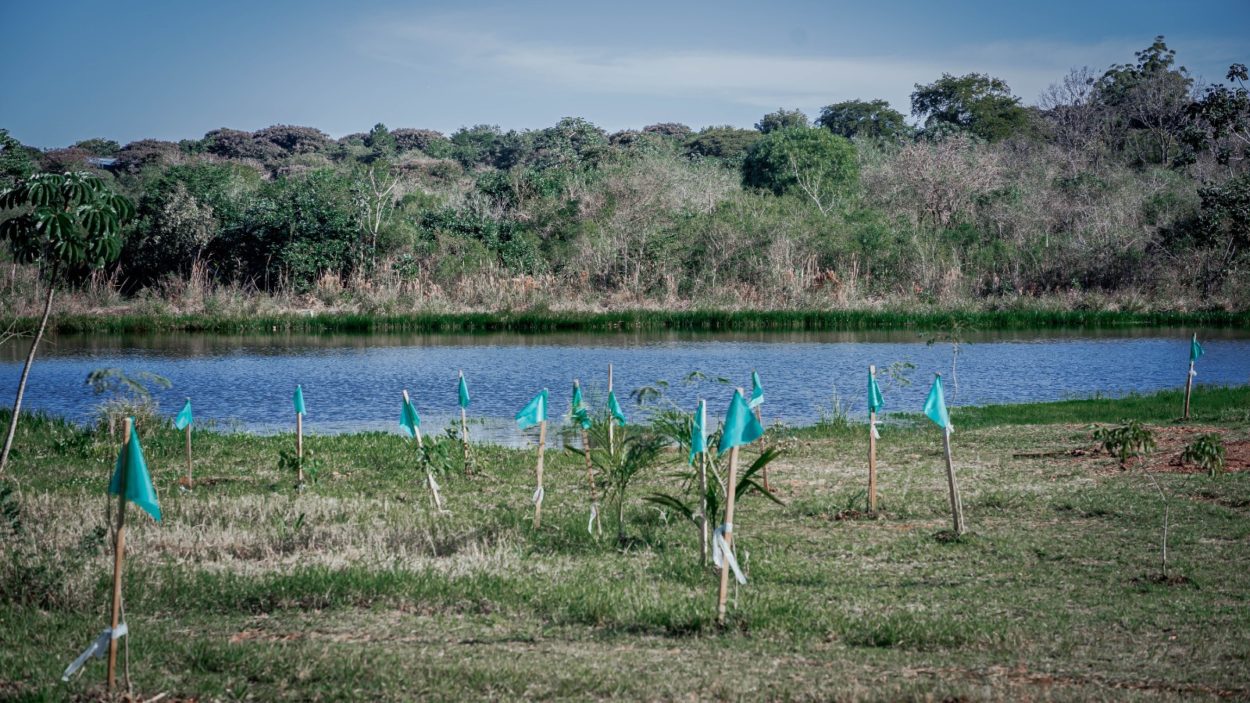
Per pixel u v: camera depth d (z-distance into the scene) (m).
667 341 43.53
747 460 18.22
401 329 47.88
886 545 12.10
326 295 52.59
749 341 43.25
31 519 12.09
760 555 11.63
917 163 69.75
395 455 18.78
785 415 25.38
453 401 28.39
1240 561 11.16
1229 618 9.10
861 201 70.75
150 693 7.22
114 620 7.13
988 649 8.39
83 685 7.25
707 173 73.31
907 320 47.84
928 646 8.48
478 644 8.53
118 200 14.93
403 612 9.45
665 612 9.12
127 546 11.20
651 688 7.39
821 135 75.25
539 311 49.53
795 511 14.03
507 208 64.19
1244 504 13.78
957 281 54.28
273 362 36.78
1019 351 39.00
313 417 25.83
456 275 54.72
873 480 13.97
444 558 11.39
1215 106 54.09
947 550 11.83
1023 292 54.62
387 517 13.39
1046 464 17.11
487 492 15.85
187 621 9.03
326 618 9.22
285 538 12.09
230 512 13.34
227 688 7.36
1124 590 10.11
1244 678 7.60
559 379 32.31
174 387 30.77
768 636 8.77
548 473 17.53
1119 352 38.50
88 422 23.11
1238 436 18.94
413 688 7.41
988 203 66.06
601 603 9.37
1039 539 12.22
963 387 30.05
